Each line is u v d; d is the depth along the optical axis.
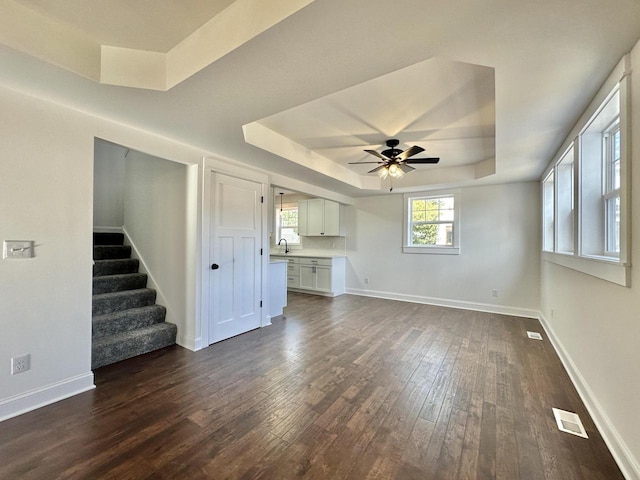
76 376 2.28
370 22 1.32
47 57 1.62
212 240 3.37
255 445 1.73
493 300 4.96
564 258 2.85
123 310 3.31
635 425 1.49
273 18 1.34
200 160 3.19
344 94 2.41
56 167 2.16
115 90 1.94
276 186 4.39
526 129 2.56
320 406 2.14
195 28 1.72
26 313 2.04
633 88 1.51
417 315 4.71
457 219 5.27
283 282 4.79
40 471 1.52
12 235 1.98
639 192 1.47
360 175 5.31
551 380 2.56
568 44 1.48
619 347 1.68
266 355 3.07
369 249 6.27
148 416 2.00
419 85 2.26
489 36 1.41
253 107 2.18
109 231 4.40
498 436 1.84
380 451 1.70
